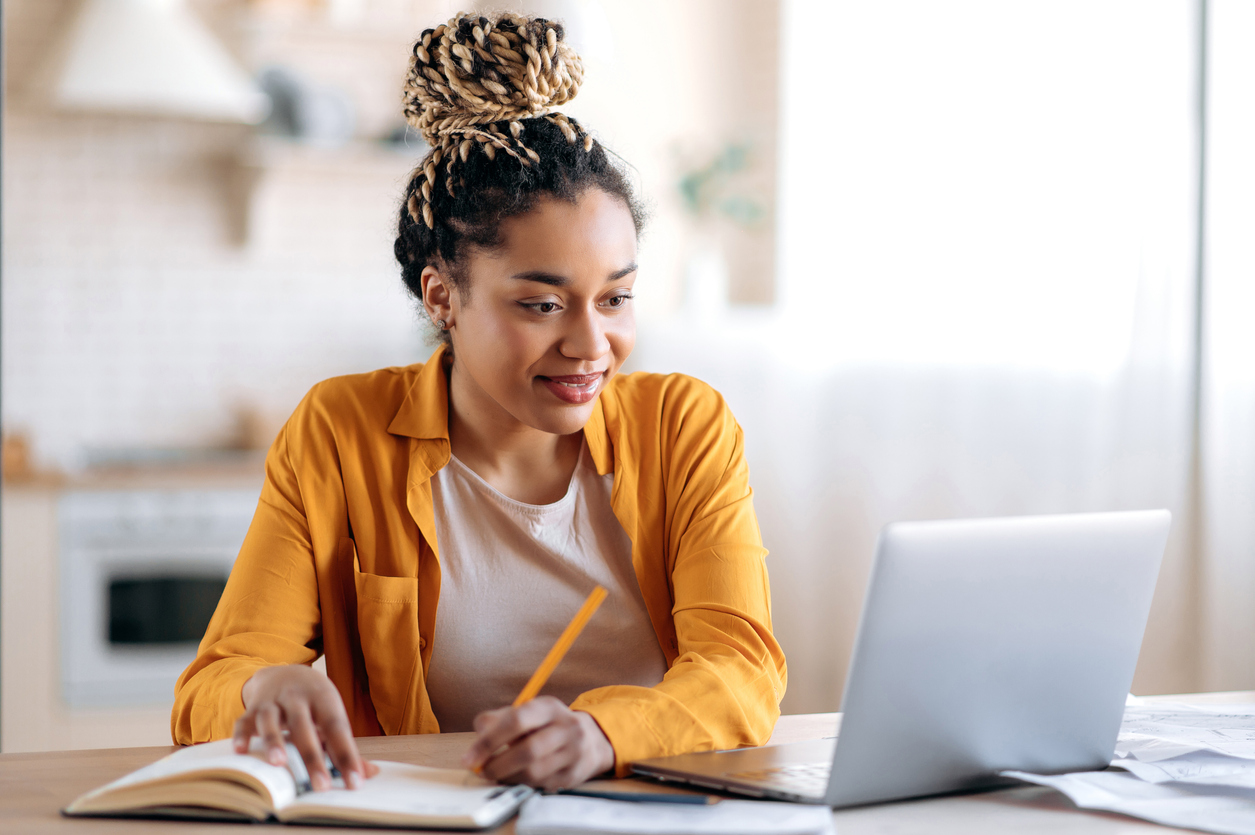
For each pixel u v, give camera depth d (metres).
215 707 0.95
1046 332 3.05
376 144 3.66
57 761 0.96
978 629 0.80
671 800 0.80
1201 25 2.84
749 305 4.02
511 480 1.20
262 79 3.60
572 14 2.53
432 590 1.16
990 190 3.15
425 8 3.80
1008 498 3.12
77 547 3.02
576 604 1.19
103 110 3.42
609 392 1.24
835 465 3.43
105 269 3.64
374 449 1.18
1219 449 2.74
